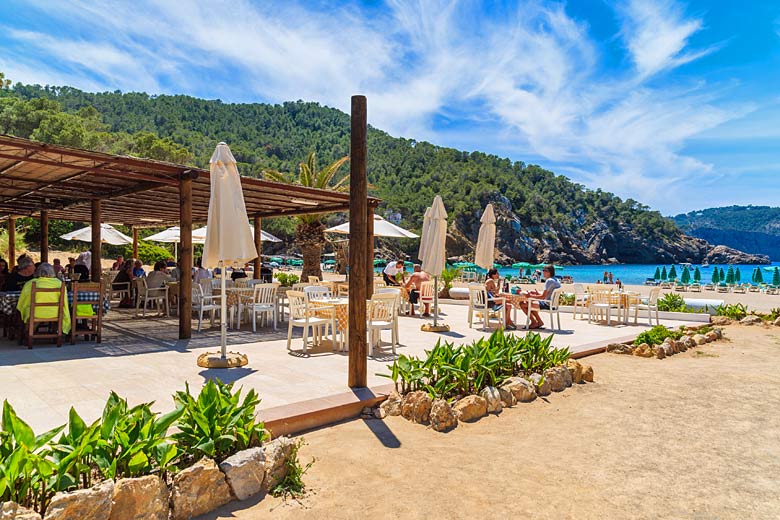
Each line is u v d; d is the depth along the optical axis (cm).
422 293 1272
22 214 1728
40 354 678
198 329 935
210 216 641
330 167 2009
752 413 500
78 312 770
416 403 459
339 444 397
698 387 600
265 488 314
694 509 303
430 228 987
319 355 703
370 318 739
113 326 976
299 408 436
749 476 353
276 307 979
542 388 556
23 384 510
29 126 4753
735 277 3591
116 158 759
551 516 291
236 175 652
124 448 271
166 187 1054
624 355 804
